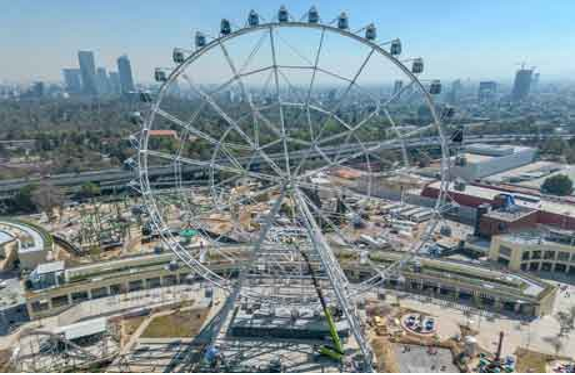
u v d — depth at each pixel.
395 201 157.62
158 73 65.50
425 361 66.88
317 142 70.94
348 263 94.44
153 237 120.38
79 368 65.06
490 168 193.38
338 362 66.81
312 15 64.44
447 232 84.94
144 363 66.69
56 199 145.00
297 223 117.31
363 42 63.50
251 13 63.19
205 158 190.75
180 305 84.31
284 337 73.56
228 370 64.88
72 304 84.38
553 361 67.06
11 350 69.81
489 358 67.44
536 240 102.69
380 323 77.06
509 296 81.56
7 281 94.94
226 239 118.25
